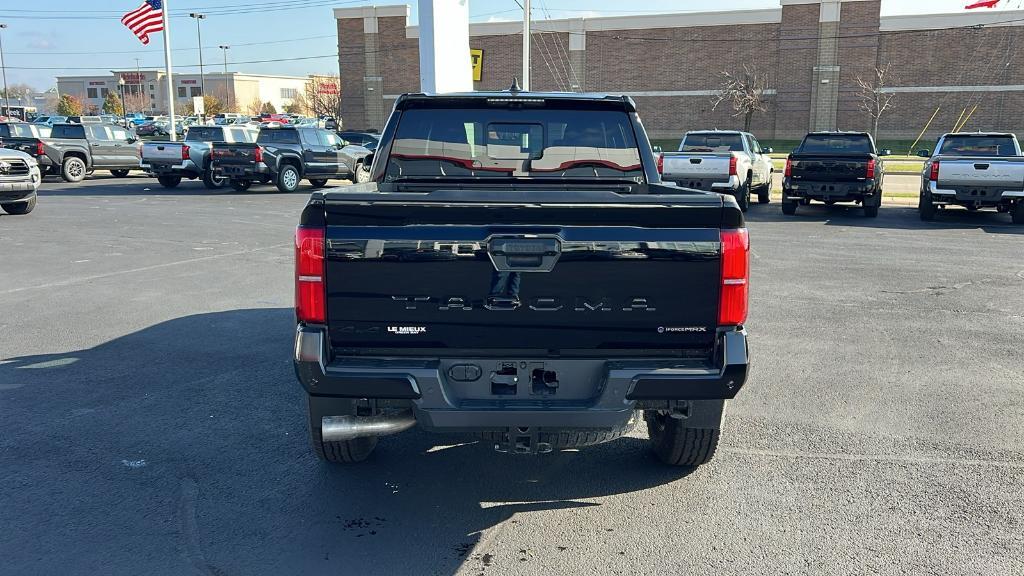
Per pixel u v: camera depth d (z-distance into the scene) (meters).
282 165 23.45
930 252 12.57
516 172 5.20
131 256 11.81
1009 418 5.38
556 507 4.11
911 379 6.21
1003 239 14.09
